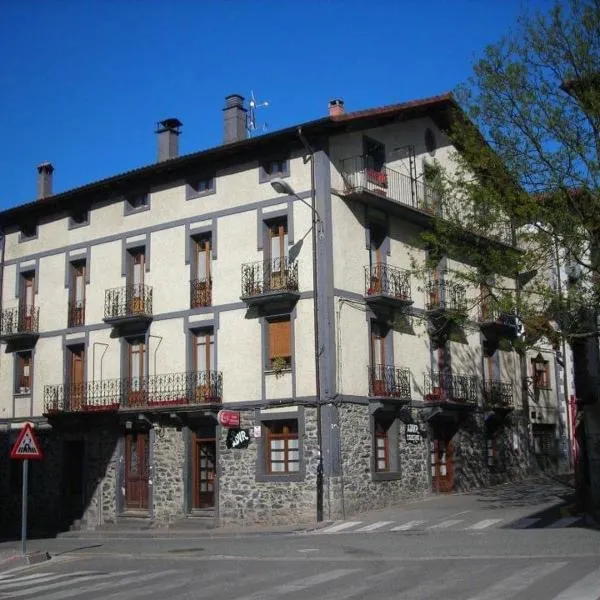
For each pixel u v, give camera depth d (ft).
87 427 96.37
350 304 81.76
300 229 82.02
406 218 90.99
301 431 78.69
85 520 94.22
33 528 98.22
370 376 82.79
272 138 82.94
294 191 82.94
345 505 76.95
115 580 43.34
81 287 101.60
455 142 73.10
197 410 84.74
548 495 83.76
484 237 72.95
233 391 84.23
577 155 63.36
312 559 48.55
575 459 77.05
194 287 89.25
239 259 86.07
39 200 104.12
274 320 83.15
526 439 108.06
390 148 90.17
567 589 32.45
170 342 90.17
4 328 107.55
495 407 99.91
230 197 87.86
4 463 104.83
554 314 66.64
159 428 89.56
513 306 67.67
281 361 81.76
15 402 104.83
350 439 79.00
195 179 91.76
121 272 96.37
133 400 92.07
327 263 79.66
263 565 46.55
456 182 74.08
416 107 90.07
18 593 40.32
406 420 87.25
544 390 113.91
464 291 85.71
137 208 96.22
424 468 88.63
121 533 84.17
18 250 108.68
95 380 96.63
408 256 90.68
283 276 81.56
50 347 102.37
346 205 83.35
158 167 91.76
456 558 45.29
